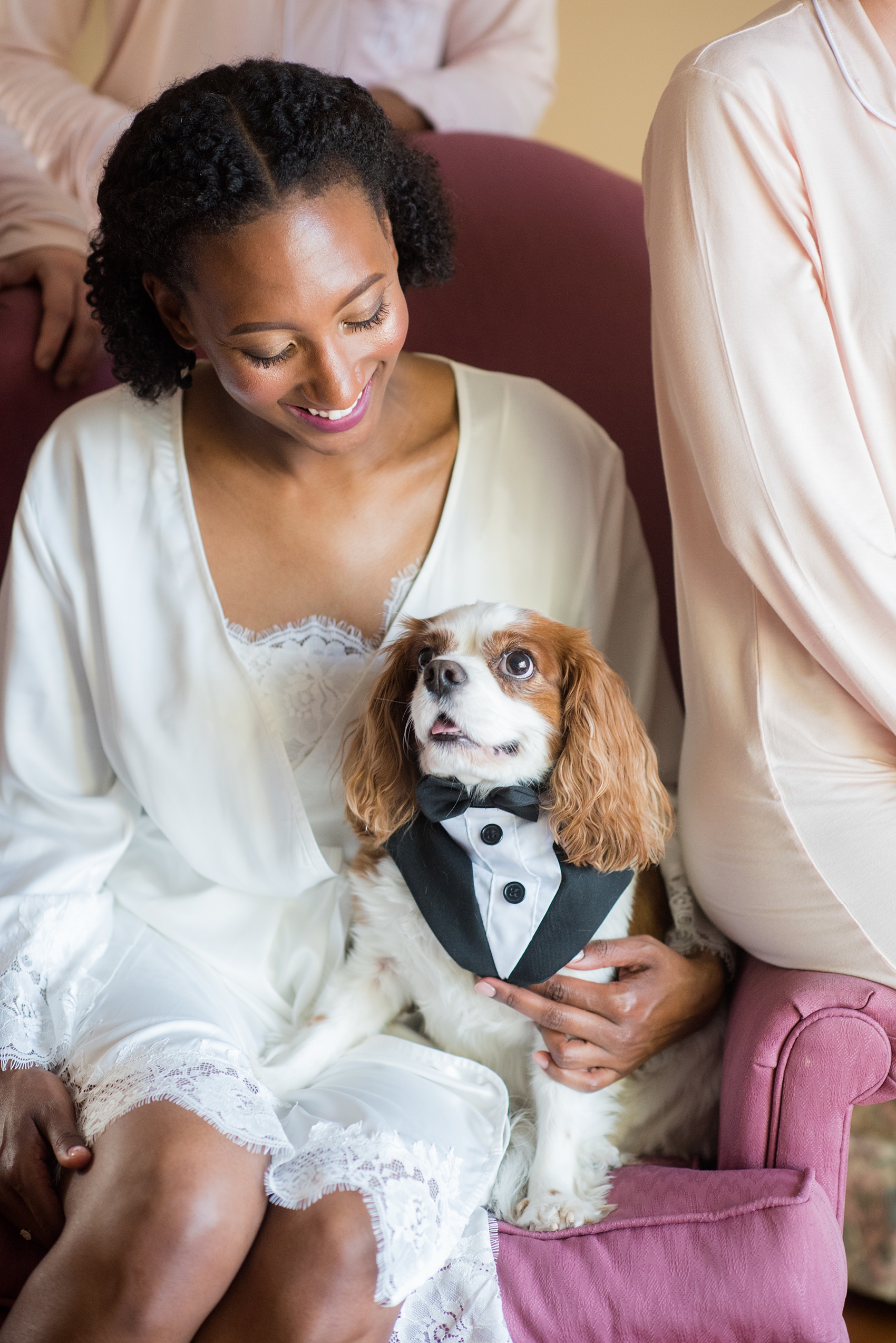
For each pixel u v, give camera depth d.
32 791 1.55
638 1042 1.43
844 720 1.35
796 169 1.26
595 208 2.19
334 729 1.55
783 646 1.37
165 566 1.53
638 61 3.04
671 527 2.10
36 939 1.40
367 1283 1.07
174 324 1.45
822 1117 1.31
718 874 1.45
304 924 1.60
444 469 1.62
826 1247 1.24
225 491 1.54
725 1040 1.59
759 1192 1.27
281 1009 1.56
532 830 1.38
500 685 1.34
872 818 1.32
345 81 1.36
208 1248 1.06
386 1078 1.40
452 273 1.62
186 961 1.51
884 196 1.24
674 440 1.46
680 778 1.54
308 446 1.41
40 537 1.56
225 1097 1.18
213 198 1.19
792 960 1.42
